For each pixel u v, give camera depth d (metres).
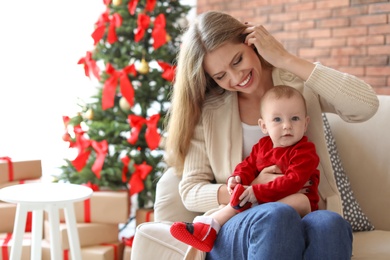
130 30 2.85
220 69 1.86
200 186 1.95
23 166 2.97
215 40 1.82
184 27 2.92
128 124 2.85
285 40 4.59
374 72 4.12
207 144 2.03
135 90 2.88
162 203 2.06
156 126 2.81
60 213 2.79
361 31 4.16
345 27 4.24
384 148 2.26
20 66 3.64
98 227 2.80
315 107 1.94
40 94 3.72
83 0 3.83
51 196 2.22
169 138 2.08
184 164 2.07
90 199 2.78
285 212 1.50
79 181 2.91
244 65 1.84
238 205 1.69
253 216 1.55
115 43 2.91
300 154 1.74
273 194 1.69
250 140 2.00
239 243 1.59
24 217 2.21
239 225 1.60
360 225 2.14
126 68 2.81
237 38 1.87
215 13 1.91
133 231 3.56
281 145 1.80
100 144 2.83
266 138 1.90
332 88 1.82
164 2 2.98
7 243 2.67
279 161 1.78
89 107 2.96
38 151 3.72
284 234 1.49
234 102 2.03
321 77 1.83
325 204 1.92
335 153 2.24
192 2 4.95
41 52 3.71
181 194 2.00
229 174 1.97
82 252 2.73
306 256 1.54
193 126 2.06
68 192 2.30
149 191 2.91
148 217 2.87
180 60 1.99
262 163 1.83
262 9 4.69
